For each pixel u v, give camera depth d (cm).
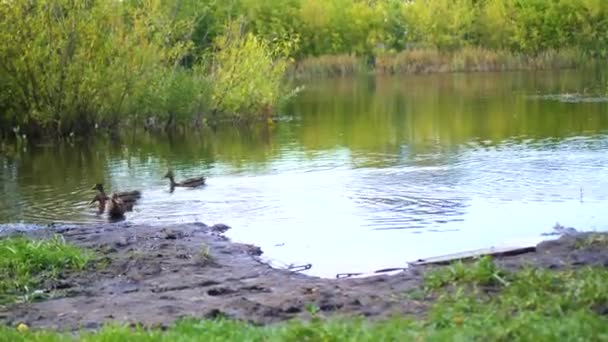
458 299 1608
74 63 5284
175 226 2650
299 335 1375
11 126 5375
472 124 5169
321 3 10538
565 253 2053
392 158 3988
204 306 1736
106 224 2753
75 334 1539
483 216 2741
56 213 3053
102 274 2058
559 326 1374
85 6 5316
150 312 1708
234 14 9450
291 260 2262
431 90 7725
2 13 5172
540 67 10156
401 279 1886
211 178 3644
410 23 10962
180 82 5706
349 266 2186
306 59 10312
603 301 1555
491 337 1344
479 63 10188
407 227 2627
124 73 5456
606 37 10744
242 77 5838
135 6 5966
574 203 2891
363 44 10819
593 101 6212
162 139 5172
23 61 5188
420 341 1323
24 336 1470
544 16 10725
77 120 5369
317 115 6100
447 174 3506
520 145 4225
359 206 2947
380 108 6394
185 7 7262
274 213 2884
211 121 5819
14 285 1950
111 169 4050
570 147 4084
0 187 3634
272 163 3988
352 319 1525
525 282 1692
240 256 2245
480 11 10981
